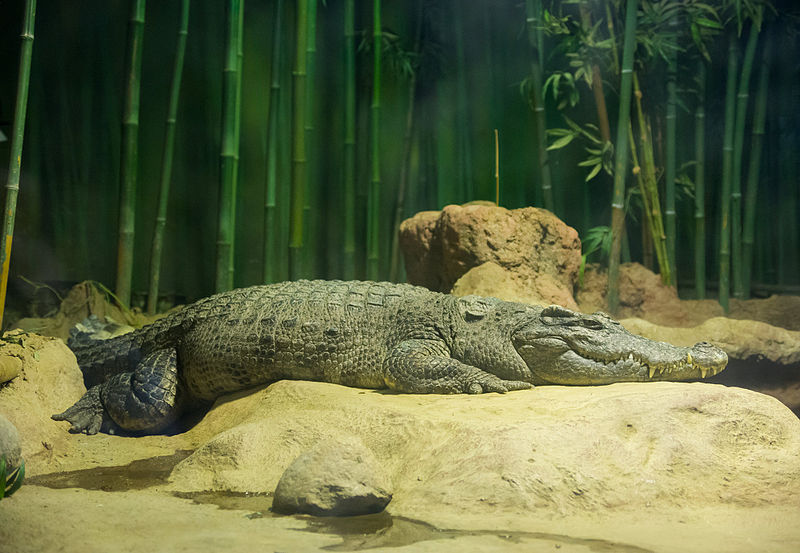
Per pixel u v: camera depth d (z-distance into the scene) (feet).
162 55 12.46
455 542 6.37
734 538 6.46
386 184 13.03
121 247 11.10
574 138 12.76
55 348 9.25
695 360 8.53
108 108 12.39
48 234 12.19
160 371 9.21
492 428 7.33
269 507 7.06
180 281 12.42
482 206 10.72
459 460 7.18
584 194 12.87
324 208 12.98
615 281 11.35
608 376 8.60
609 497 6.94
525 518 6.75
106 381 9.37
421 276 11.14
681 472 7.21
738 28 11.93
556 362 8.68
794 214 12.99
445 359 8.73
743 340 10.46
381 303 9.34
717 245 12.94
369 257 12.39
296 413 8.08
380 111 12.69
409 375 8.70
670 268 12.06
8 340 8.99
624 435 7.46
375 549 6.24
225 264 11.12
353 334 9.14
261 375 9.21
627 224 12.91
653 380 8.61
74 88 12.32
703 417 7.64
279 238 12.61
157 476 7.84
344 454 7.00
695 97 12.76
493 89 12.99
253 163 12.69
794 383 10.68
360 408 7.97
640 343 8.63
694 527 6.64
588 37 11.72
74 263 12.25
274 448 7.78
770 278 13.06
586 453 7.22
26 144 12.12
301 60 11.30
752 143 12.64
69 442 8.66
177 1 12.51
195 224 12.49
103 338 10.09
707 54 12.14
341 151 13.02
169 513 6.79
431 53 13.06
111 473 7.92
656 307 11.71
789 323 11.93
